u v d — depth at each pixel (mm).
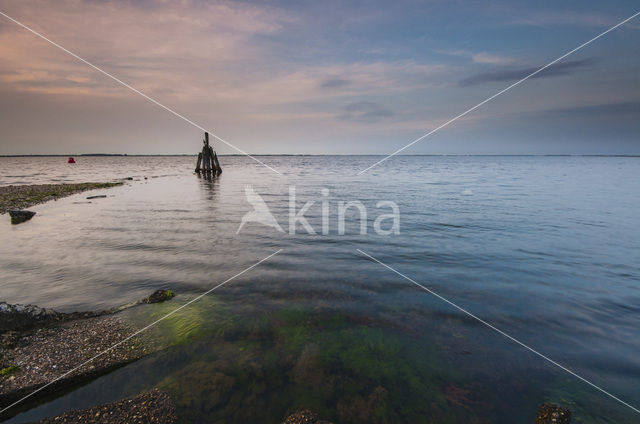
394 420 3463
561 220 13672
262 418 3480
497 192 23906
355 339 4949
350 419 3467
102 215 14875
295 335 5047
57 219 13875
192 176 45031
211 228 12406
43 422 3385
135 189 26766
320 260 8734
